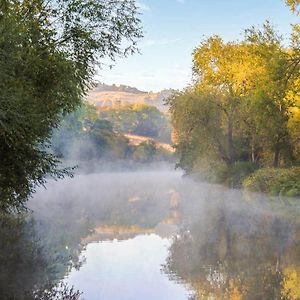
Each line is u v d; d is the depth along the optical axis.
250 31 29.56
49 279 11.60
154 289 10.78
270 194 30.64
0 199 14.82
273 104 28.72
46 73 13.77
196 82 41.53
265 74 28.12
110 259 14.02
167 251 15.20
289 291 10.45
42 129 14.04
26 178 14.52
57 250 15.13
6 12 11.93
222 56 39.66
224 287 10.88
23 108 12.00
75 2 13.77
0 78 10.90
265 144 38.97
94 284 11.20
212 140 42.56
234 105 40.34
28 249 15.13
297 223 19.86
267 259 13.56
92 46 14.22
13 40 11.27
